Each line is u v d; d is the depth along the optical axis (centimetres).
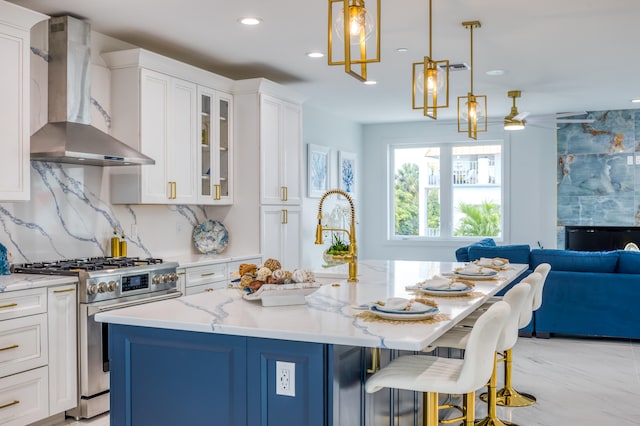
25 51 370
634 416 384
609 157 860
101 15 423
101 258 448
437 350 361
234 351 224
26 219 408
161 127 480
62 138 392
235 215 579
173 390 236
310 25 450
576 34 477
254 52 527
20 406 345
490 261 448
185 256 545
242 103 573
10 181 361
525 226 905
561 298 593
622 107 834
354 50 521
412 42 497
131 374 244
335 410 211
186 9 412
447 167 956
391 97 738
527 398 416
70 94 414
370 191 985
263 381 218
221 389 227
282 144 604
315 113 820
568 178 880
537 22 445
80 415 381
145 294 420
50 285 360
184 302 279
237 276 289
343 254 361
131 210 496
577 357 531
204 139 539
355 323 226
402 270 427
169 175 489
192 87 517
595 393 430
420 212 977
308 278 271
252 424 220
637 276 572
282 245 606
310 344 211
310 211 806
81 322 377
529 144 901
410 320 232
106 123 468
